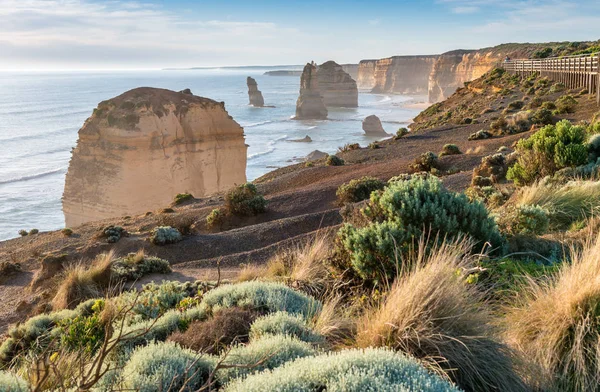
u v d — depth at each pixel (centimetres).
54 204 7550
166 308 704
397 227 625
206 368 385
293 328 457
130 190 6012
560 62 5116
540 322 419
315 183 3262
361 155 4203
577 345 367
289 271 840
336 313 537
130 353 429
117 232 2359
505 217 846
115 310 620
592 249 466
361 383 289
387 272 597
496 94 6212
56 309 1306
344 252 673
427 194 666
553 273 559
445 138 4172
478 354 368
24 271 2223
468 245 613
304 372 315
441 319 387
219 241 2094
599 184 1002
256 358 375
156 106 6400
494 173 2030
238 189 2750
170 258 2016
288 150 13125
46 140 14125
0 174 9506
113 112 6103
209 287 878
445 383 295
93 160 6094
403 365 309
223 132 7131
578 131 1501
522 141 1706
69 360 409
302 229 2105
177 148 6525
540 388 362
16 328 808
